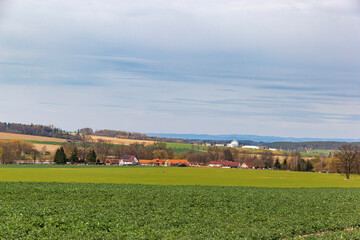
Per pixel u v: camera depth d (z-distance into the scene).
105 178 91.25
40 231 27.42
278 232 29.12
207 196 51.25
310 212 39.69
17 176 91.12
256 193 57.81
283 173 142.50
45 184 65.50
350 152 114.56
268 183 90.38
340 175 133.88
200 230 29.44
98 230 29.08
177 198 48.66
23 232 27.42
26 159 199.12
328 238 26.47
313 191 65.31
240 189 65.44
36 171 114.94
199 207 42.44
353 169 118.38
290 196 53.81
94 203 43.53
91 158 191.50
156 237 26.91
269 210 40.59
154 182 82.81
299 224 32.50
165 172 127.69
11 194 50.59
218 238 26.72
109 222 31.61
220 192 57.19
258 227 31.89
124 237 26.72
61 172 112.00
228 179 101.12
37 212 35.00
